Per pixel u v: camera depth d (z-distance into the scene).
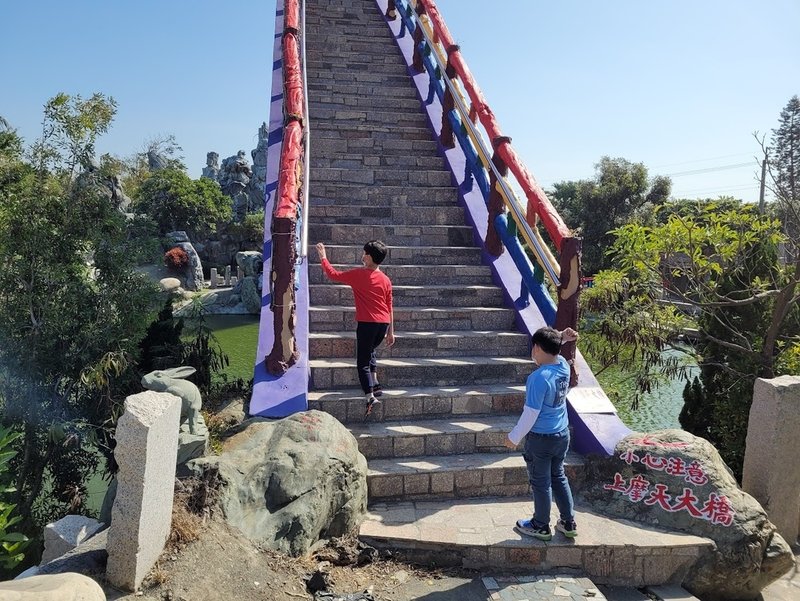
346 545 3.50
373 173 7.09
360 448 4.21
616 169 29.33
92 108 6.80
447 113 7.51
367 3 11.34
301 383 4.36
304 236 5.02
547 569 3.51
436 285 5.91
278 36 9.48
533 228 5.16
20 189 6.71
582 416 4.46
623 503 3.94
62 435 5.99
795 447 4.32
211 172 53.62
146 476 2.53
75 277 6.62
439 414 4.62
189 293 26.06
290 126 5.40
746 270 6.75
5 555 4.20
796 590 3.90
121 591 2.54
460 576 3.43
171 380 3.38
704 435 6.77
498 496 4.13
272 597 2.86
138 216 7.86
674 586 3.57
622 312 6.77
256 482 3.34
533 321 5.39
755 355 6.24
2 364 6.23
